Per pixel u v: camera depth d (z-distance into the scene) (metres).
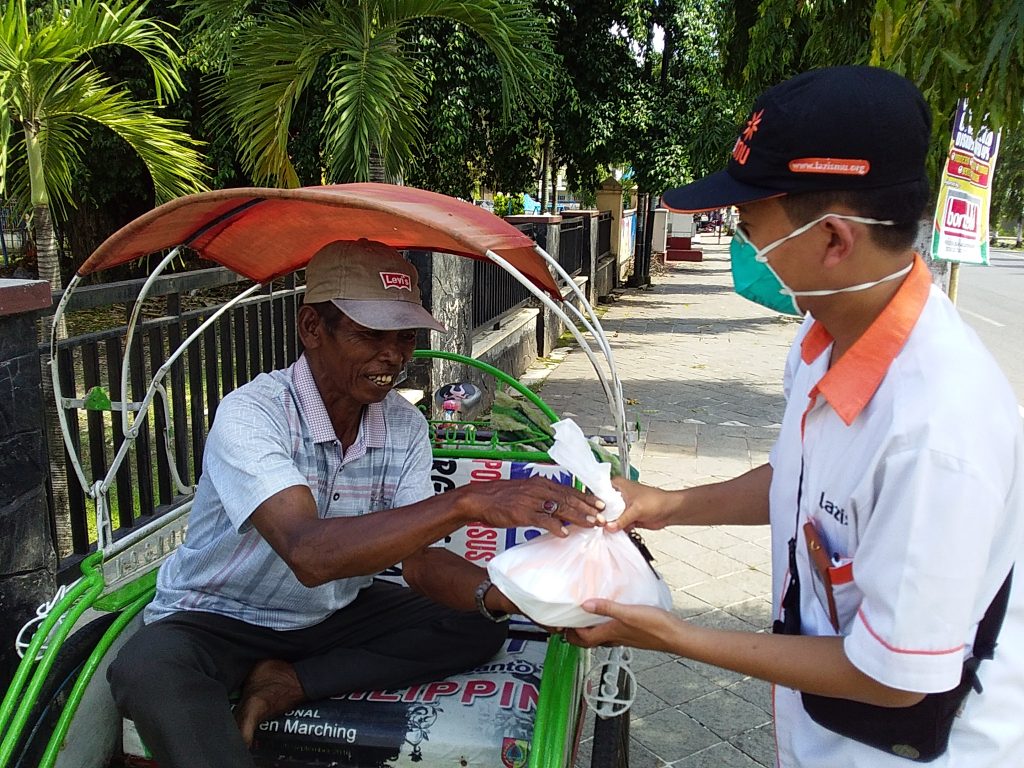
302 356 1.99
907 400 1.17
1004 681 1.30
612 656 1.93
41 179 4.14
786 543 1.47
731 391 7.91
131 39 4.11
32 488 2.47
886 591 1.15
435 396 2.79
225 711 1.73
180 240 2.06
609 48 10.47
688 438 6.33
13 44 3.76
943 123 2.11
